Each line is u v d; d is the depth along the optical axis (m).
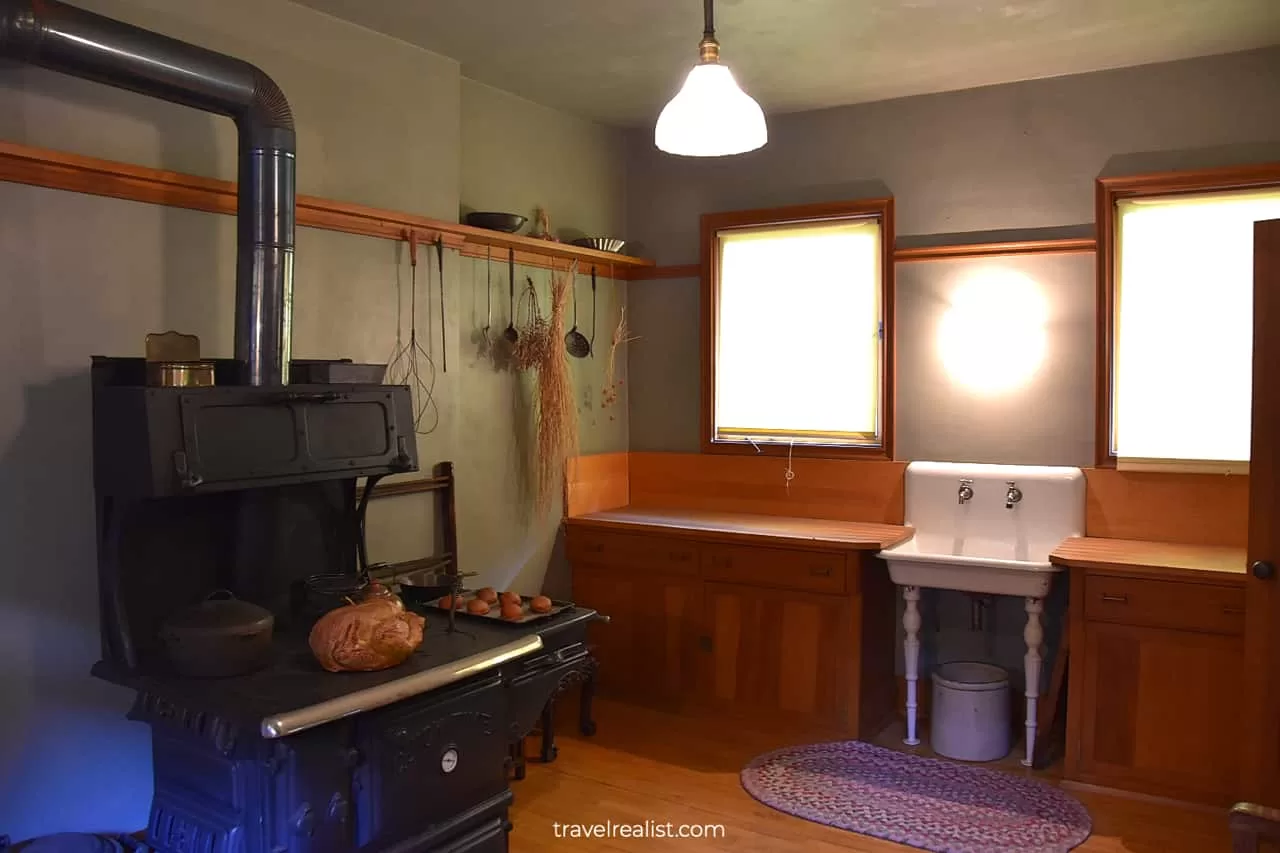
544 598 3.25
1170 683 3.29
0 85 2.47
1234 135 3.65
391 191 3.50
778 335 4.54
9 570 2.53
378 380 3.04
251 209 2.72
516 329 4.22
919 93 4.17
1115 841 3.05
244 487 2.49
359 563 3.17
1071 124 3.91
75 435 2.64
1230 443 3.67
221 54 2.71
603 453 4.82
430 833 2.57
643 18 3.27
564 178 4.53
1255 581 3.04
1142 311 3.80
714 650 4.14
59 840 2.54
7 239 2.50
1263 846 2.90
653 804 3.33
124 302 2.74
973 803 3.31
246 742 2.26
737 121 2.46
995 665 4.10
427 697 2.56
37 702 2.59
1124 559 3.38
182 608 2.59
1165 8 3.19
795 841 3.06
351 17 3.28
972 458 4.16
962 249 4.11
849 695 3.87
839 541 3.82
